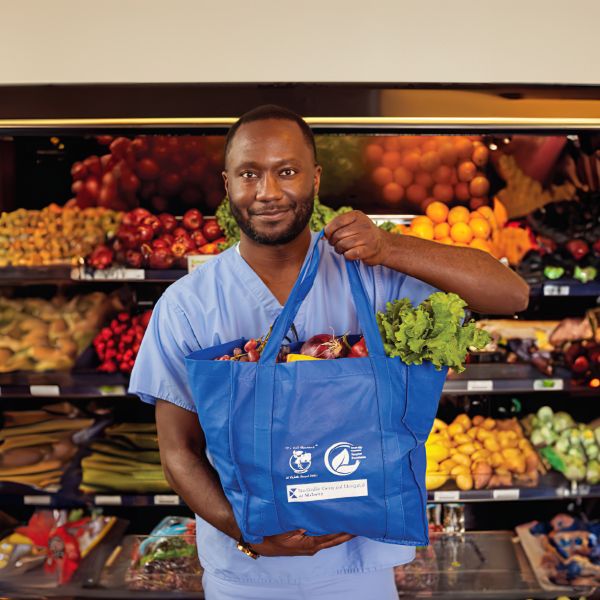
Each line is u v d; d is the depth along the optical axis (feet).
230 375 3.20
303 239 4.07
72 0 6.27
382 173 7.32
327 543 3.49
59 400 7.80
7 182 7.20
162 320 4.08
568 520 7.61
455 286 3.62
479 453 7.24
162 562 7.09
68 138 7.19
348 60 6.41
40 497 7.02
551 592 6.85
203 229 7.26
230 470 3.32
